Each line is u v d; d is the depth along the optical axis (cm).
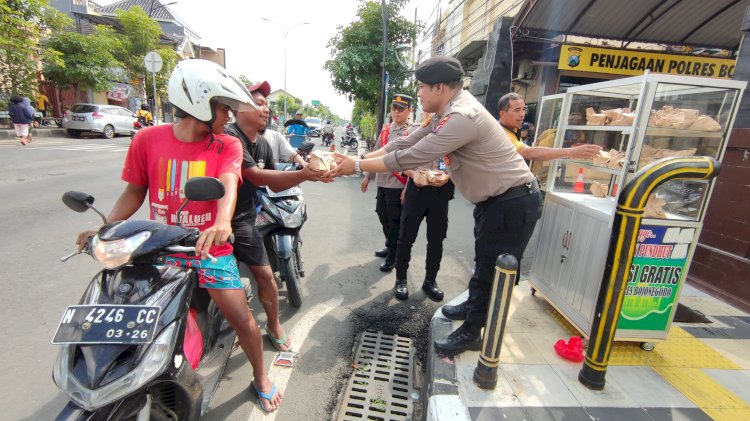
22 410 224
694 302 360
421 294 388
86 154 1116
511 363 254
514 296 354
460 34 1511
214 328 243
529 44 873
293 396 246
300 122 700
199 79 177
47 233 488
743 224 364
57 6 2470
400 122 439
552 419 208
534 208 243
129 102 2491
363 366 279
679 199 252
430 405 216
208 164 195
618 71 832
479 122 225
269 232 340
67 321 152
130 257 162
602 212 256
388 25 1273
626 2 687
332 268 443
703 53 840
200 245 169
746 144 360
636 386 238
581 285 275
